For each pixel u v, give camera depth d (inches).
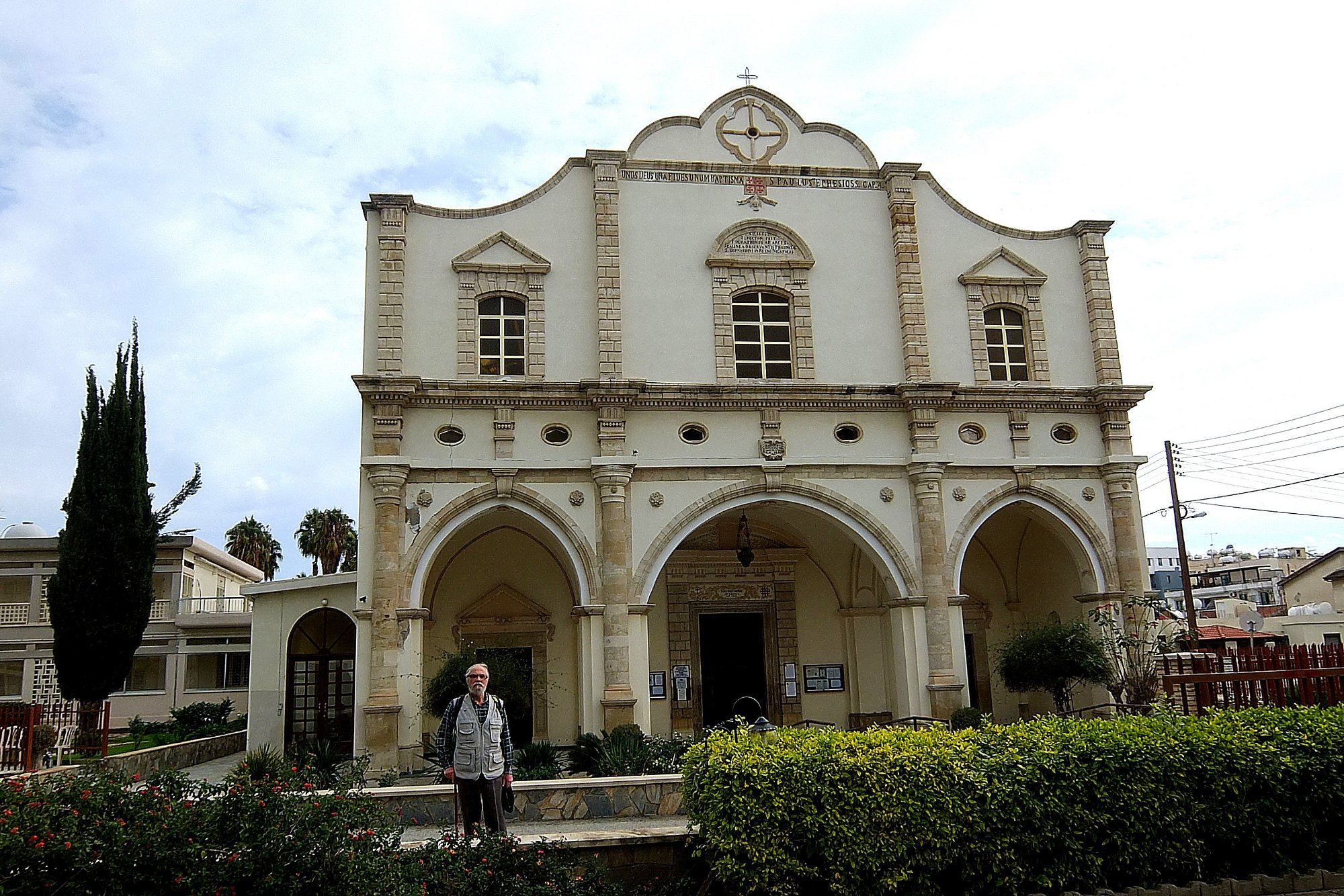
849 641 1043.3
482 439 863.7
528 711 967.0
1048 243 1006.4
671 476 885.8
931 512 906.7
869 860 367.6
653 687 1010.1
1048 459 944.3
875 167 987.9
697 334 920.3
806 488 901.2
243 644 1425.9
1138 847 401.1
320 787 508.4
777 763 382.3
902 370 945.5
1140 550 935.7
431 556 836.6
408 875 318.0
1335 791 429.7
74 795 293.0
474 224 908.6
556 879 358.0
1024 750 407.2
